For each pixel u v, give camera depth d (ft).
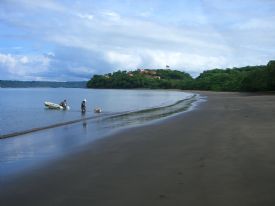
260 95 236.63
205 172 34.04
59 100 246.47
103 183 32.04
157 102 204.85
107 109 153.48
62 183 32.63
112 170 36.65
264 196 27.17
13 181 33.78
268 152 41.27
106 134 65.05
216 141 50.37
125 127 75.77
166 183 31.24
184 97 266.57
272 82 285.23
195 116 93.15
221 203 26.05
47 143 57.62
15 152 49.42
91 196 28.68
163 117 97.50
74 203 27.30
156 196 28.02
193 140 52.75
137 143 52.80
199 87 535.60
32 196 29.25
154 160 40.42
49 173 36.47
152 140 55.01
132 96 316.19
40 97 302.66
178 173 34.24
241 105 134.51
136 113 120.26
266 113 94.02
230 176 32.40
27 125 94.79
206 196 27.58
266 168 34.65
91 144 53.78
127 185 31.14
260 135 53.57
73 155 45.50
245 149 43.42
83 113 132.77
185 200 26.91
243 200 26.48
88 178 33.94
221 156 40.45
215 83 490.90
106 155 44.57
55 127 84.28
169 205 26.09
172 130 65.98
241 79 376.07
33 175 35.83
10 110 153.89
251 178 31.65
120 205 26.45
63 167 38.91
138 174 34.60
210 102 167.63
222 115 92.89
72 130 75.56
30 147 53.72
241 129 61.41
